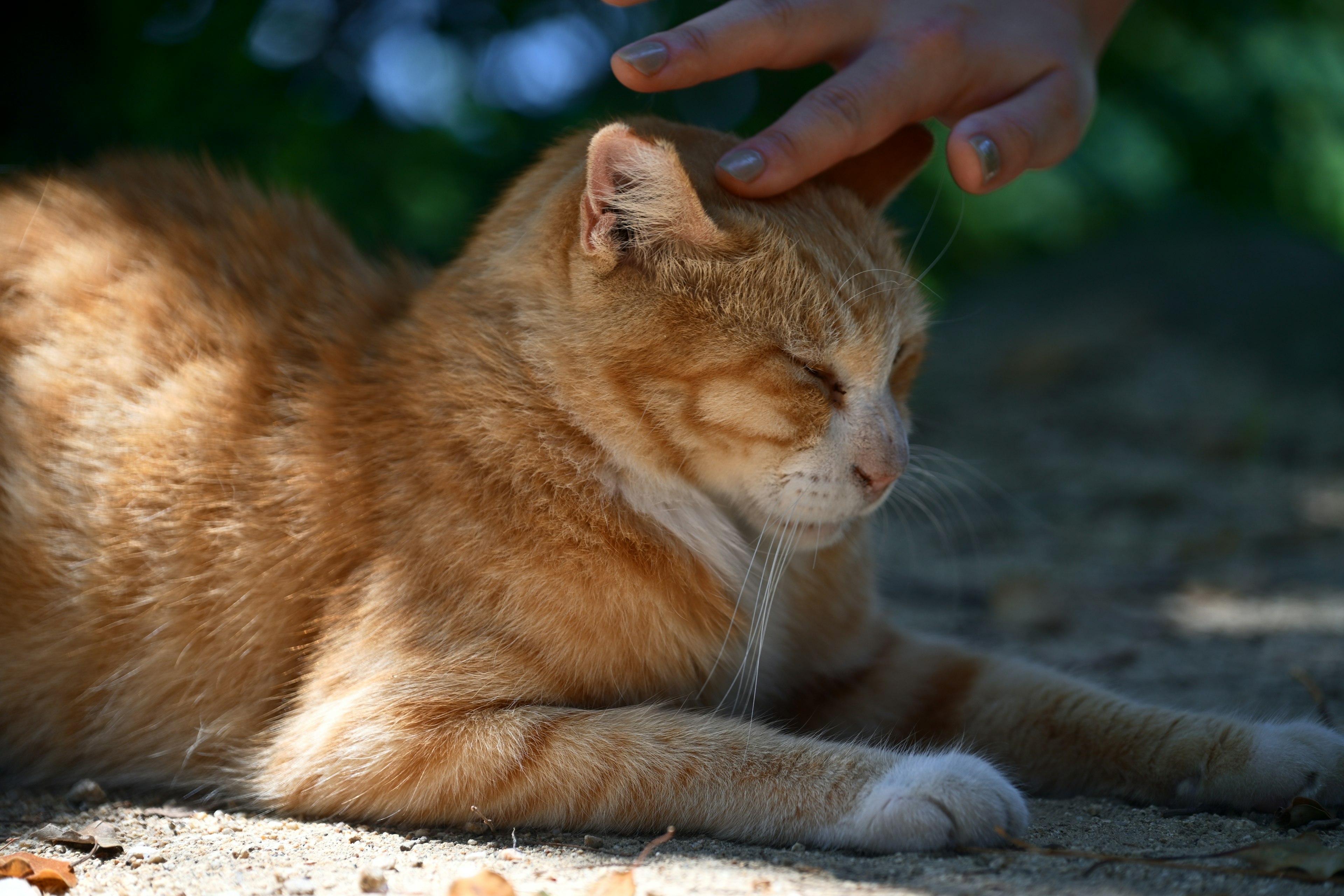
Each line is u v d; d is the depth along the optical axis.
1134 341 1.88
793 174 0.73
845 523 0.72
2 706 0.72
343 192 1.43
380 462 0.71
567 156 0.74
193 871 0.63
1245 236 2.14
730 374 0.70
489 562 0.69
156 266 0.74
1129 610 0.95
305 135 1.42
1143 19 2.12
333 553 0.70
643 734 0.67
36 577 0.71
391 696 0.68
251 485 0.71
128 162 0.79
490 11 1.61
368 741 0.68
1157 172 2.20
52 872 0.62
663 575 0.70
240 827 0.68
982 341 1.99
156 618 0.71
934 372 1.89
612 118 0.76
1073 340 1.88
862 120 0.74
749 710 0.73
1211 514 1.22
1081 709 0.73
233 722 0.71
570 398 0.70
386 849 0.65
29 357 0.72
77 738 0.72
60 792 0.71
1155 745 0.71
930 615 0.96
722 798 0.66
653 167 0.70
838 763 0.66
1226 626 0.91
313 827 0.68
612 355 0.70
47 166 0.82
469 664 0.68
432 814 0.67
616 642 0.69
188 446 0.71
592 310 0.70
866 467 0.71
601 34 1.67
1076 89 0.79
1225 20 2.20
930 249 1.97
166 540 0.71
